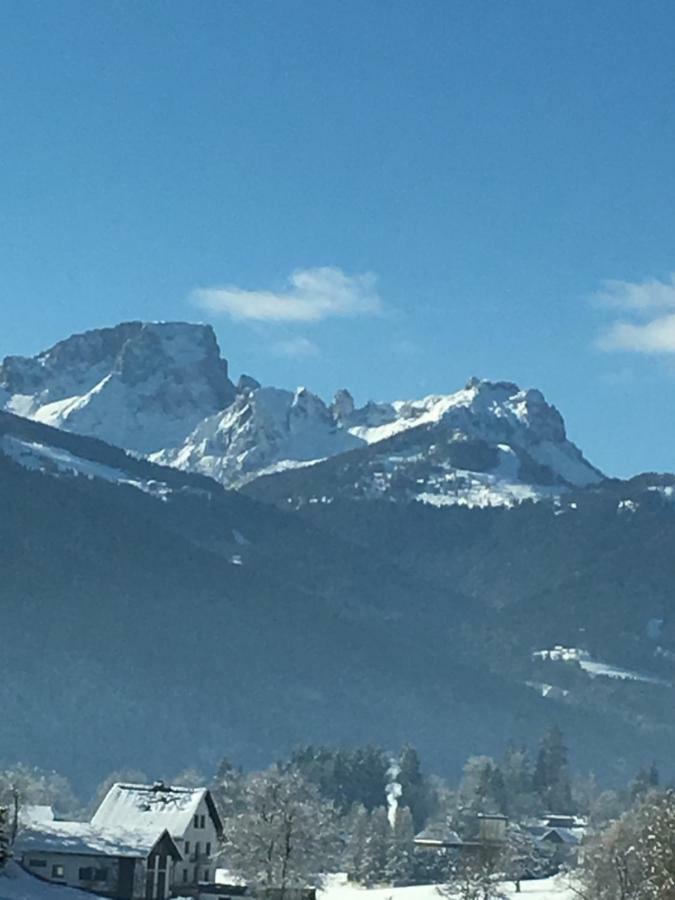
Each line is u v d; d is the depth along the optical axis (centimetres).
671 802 18888
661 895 15225
